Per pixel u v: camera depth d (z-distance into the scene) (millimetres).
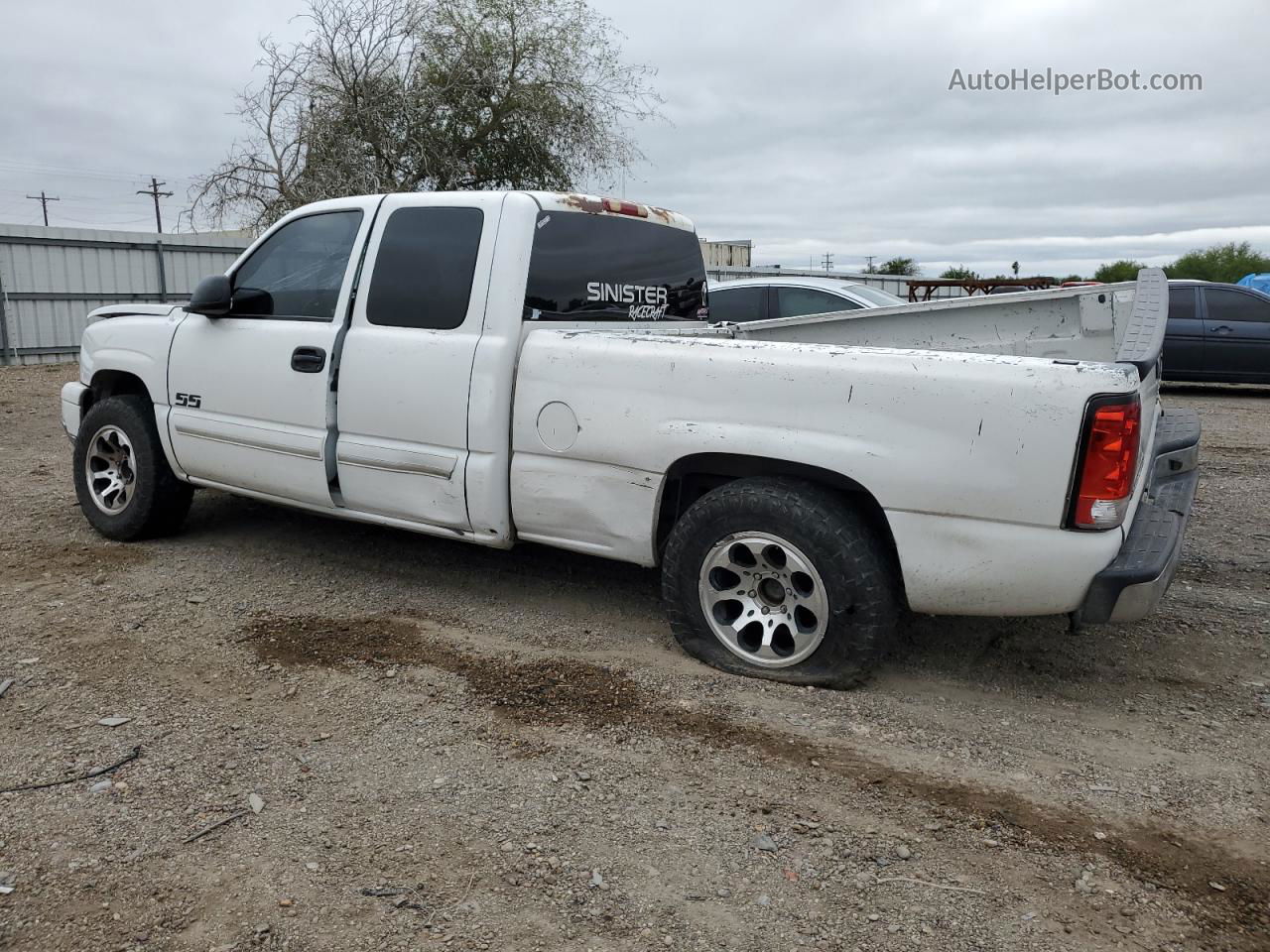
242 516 5910
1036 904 2377
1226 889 2438
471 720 3295
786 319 5215
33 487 6707
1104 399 3016
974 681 3680
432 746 3117
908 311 4992
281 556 5113
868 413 3279
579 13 20344
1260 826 2713
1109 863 2543
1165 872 2508
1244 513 6402
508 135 20609
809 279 9797
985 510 3164
